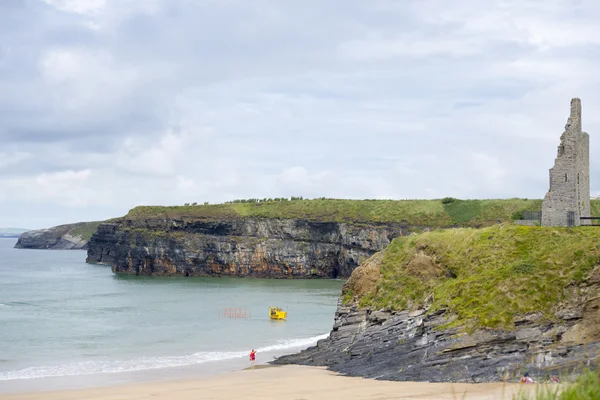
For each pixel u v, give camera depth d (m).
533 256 47.12
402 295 54.09
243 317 96.25
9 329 83.12
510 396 31.14
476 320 43.75
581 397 18.05
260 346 69.88
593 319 40.94
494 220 174.88
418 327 49.22
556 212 55.34
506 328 42.47
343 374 46.31
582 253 44.50
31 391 46.12
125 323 89.62
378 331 53.03
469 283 47.47
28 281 177.62
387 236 184.50
